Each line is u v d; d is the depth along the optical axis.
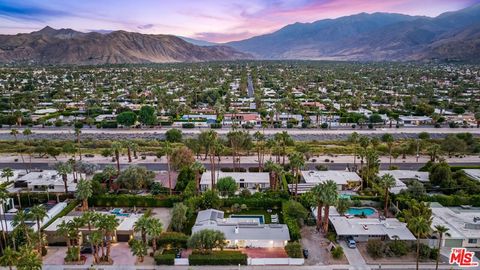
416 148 150.88
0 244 78.56
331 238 85.25
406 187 110.44
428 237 82.31
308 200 93.06
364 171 121.12
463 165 137.75
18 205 104.75
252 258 77.06
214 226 87.94
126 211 101.94
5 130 198.38
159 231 76.12
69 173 110.94
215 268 75.50
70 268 75.00
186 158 124.56
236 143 139.50
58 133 191.50
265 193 109.88
